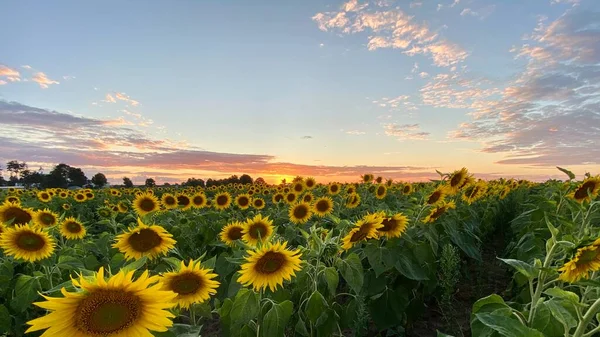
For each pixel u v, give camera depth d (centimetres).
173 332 284
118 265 554
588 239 299
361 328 509
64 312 218
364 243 591
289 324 504
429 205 663
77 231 799
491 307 319
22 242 558
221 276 668
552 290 284
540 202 753
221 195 1327
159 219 1039
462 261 863
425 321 667
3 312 501
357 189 1680
